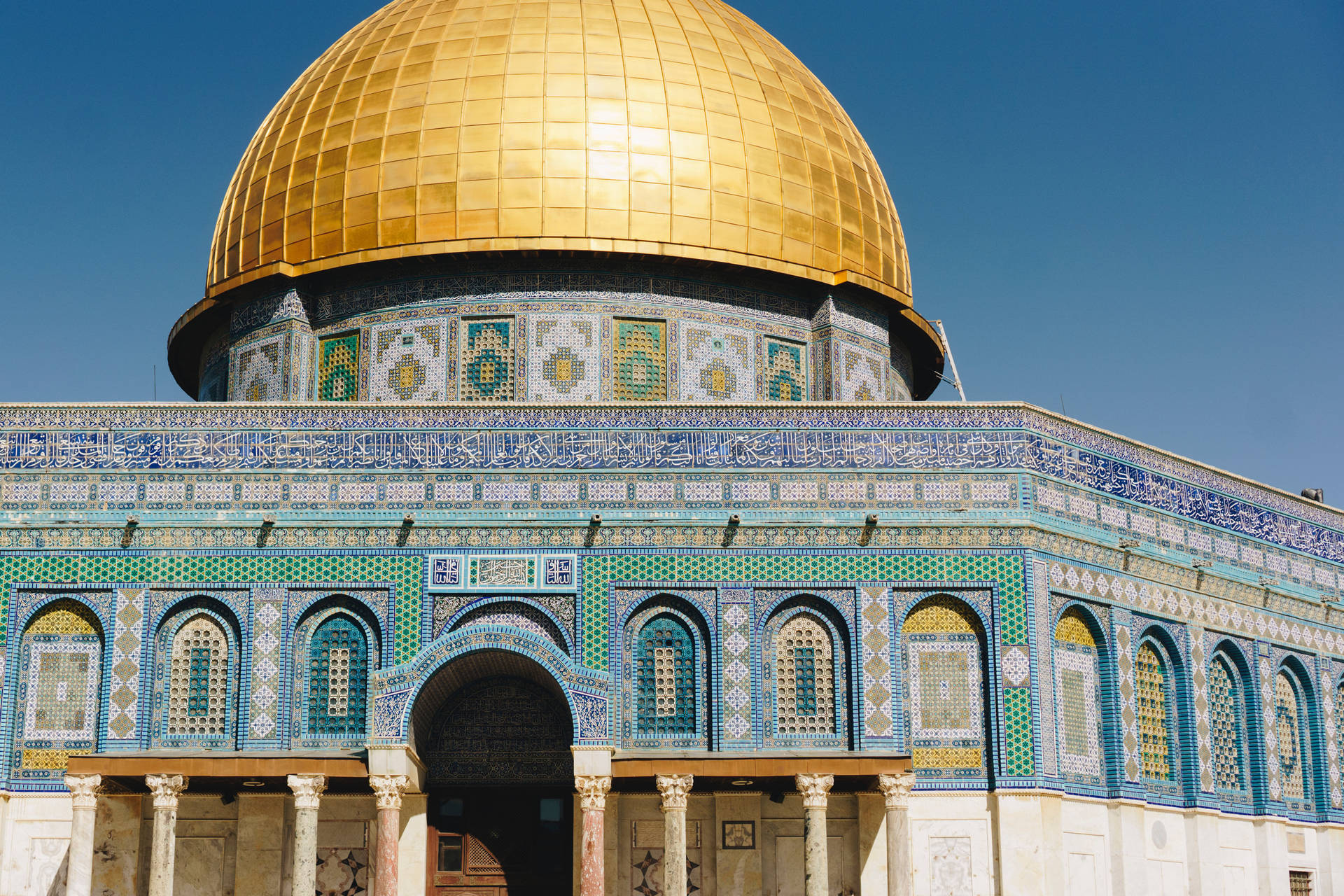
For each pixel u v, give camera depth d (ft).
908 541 93.56
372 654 92.43
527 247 108.68
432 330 110.32
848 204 118.01
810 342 115.85
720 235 111.55
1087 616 96.94
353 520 93.30
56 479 94.12
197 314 120.16
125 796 90.48
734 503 93.91
